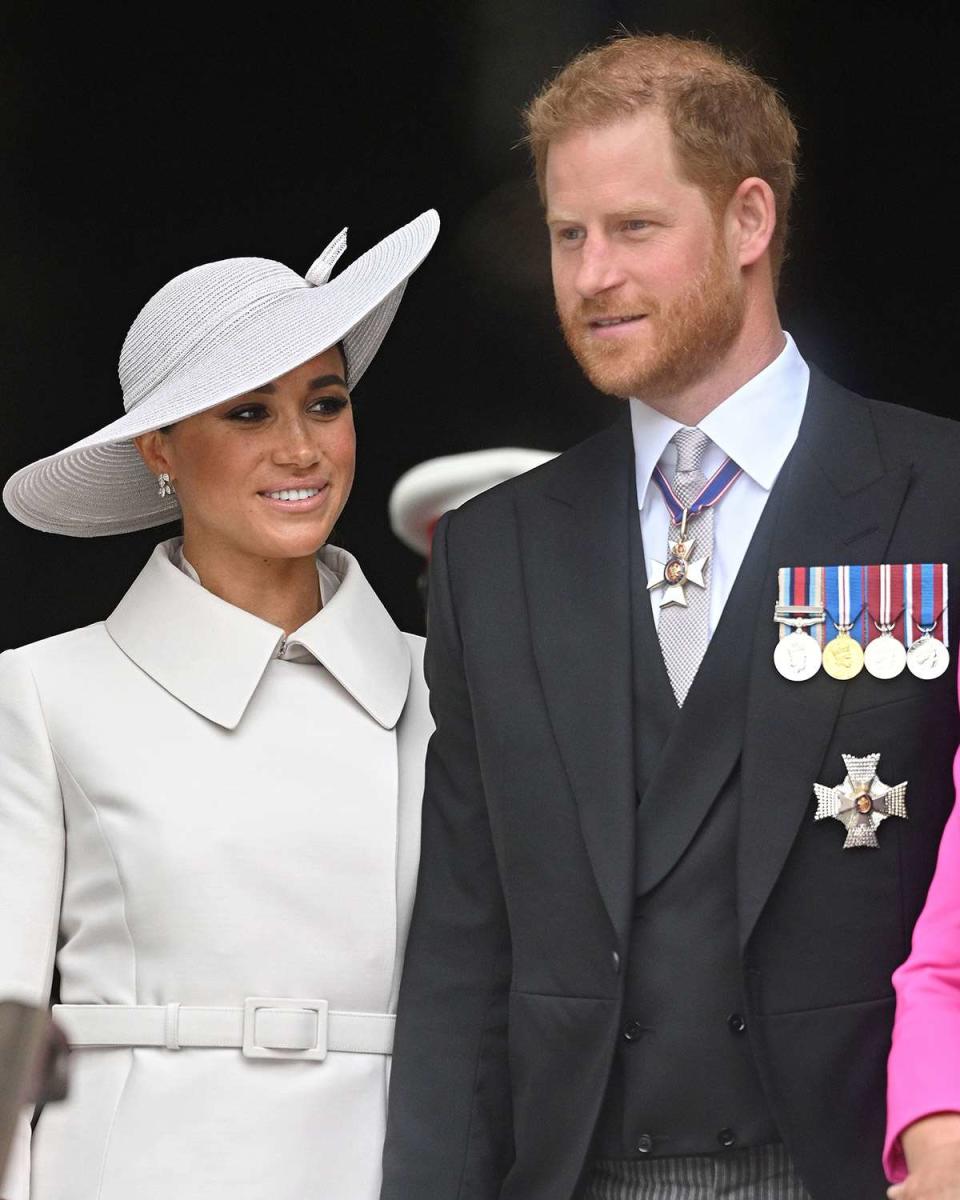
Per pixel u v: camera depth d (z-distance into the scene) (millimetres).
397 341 25562
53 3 27641
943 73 26531
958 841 11062
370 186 27766
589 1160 12680
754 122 12867
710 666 12586
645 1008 12500
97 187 28031
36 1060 7020
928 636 12289
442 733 13930
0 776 14633
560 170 12773
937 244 26734
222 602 14922
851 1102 12148
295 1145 13898
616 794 12648
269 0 27703
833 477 12805
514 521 13648
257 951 14102
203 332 14922
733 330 12852
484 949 13711
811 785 12258
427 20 27375
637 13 26656
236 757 14562
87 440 14391
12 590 27516
